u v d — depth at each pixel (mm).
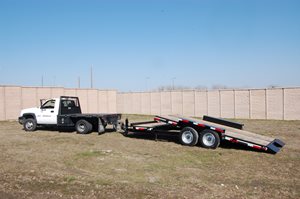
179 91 35469
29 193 6730
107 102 36594
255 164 9711
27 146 12750
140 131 14711
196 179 7938
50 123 17938
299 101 27047
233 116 31203
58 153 11172
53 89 31047
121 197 6473
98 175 8234
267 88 28906
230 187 7254
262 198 6492
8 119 27469
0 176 8070
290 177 8211
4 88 27297
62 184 7379
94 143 13609
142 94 39188
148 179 7891
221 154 11211
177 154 11156
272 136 16469
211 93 32781
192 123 12820
